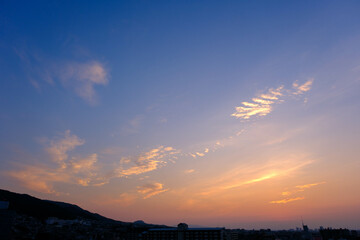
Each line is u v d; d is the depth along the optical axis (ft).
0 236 540.11
